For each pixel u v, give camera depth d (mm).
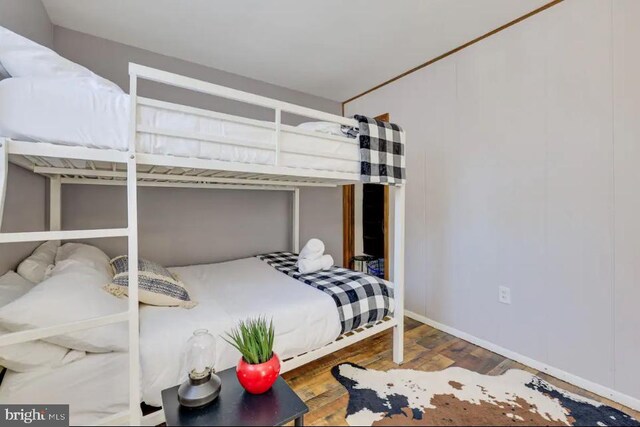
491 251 2252
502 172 2180
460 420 1487
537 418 1508
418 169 2787
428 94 2688
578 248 1812
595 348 1749
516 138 2094
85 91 1097
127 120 1142
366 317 1872
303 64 2721
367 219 4203
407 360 2084
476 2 1873
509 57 2117
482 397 1669
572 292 1841
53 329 999
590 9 1738
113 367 1188
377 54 2521
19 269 1468
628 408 1606
